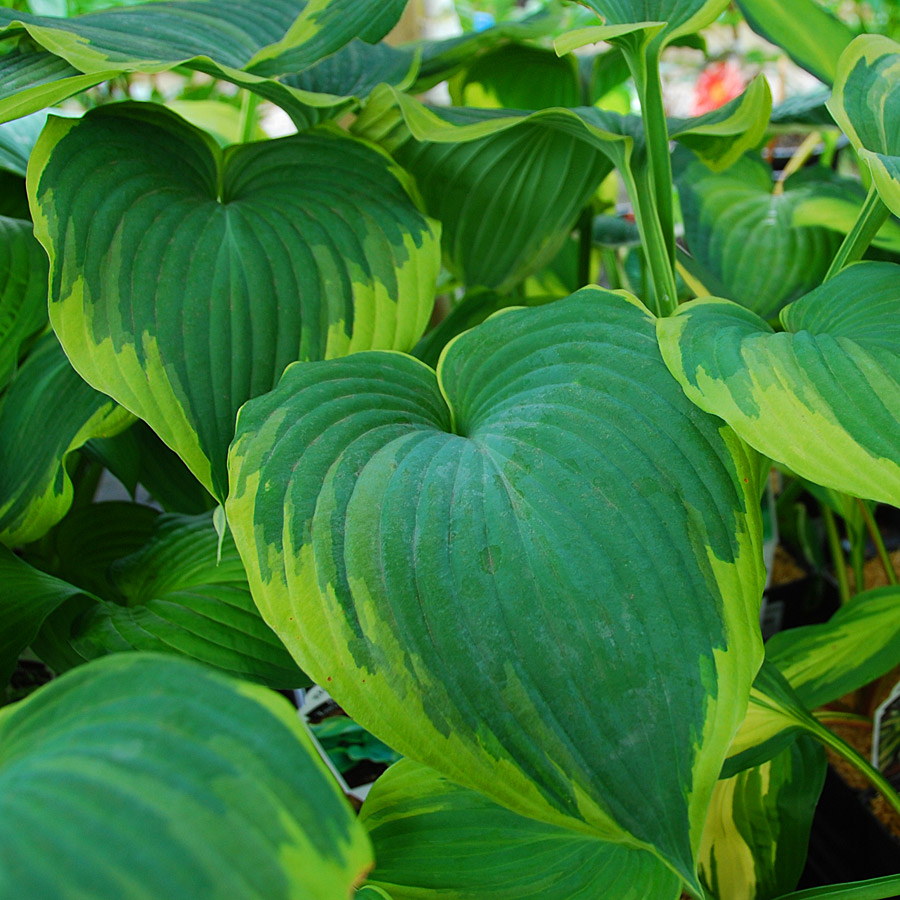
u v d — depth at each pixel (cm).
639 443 53
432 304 67
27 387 74
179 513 84
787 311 62
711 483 52
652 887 56
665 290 69
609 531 50
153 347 60
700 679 48
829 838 89
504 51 93
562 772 47
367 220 68
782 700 67
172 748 39
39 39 61
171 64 60
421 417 57
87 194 62
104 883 36
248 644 68
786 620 114
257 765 39
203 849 37
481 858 59
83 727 40
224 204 67
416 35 134
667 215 69
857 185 96
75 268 60
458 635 48
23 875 36
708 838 74
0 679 66
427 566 49
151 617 68
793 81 146
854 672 78
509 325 60
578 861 58
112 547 82
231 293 62
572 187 82
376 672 48
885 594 79
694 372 54
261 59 65
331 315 65
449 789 62
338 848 38
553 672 48
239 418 54
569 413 54
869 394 51
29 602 67
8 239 71
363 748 77
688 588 49
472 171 80
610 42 66
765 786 74
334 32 66
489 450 53
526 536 50
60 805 38
